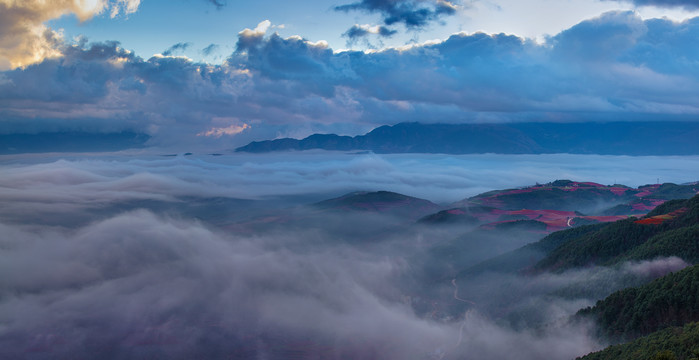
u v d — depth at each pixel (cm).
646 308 12375
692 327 10256
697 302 11469
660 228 18750
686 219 18212
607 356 11019
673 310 11744
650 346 10219
